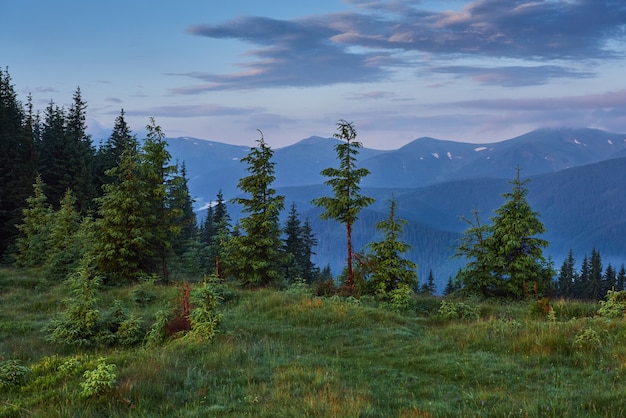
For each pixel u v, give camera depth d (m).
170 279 28.52
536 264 22.89
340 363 10.70
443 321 16.78
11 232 46.84
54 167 51.97
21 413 7.26
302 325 15.45
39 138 61.72
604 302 16.41
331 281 23.50
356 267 22.77
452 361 10.46
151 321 15.95
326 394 7.82
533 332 12.39
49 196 49.69
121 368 9.61
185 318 14.02
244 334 13.72
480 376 9.39
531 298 21.88
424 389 8.66
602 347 10.70
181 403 7.79
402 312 18.98
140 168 25.75
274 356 10.95
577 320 13.70
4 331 15.13
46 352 12.30
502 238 22.91
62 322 13.47
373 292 22.16
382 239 22.81
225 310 17.91
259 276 24.72
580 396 7.75
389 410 7.25
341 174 23.17
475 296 22.64
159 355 10.66
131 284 24.27
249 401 7.68
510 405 7.32
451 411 7.21
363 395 7.98
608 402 7.34
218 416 7.04
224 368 9.84
